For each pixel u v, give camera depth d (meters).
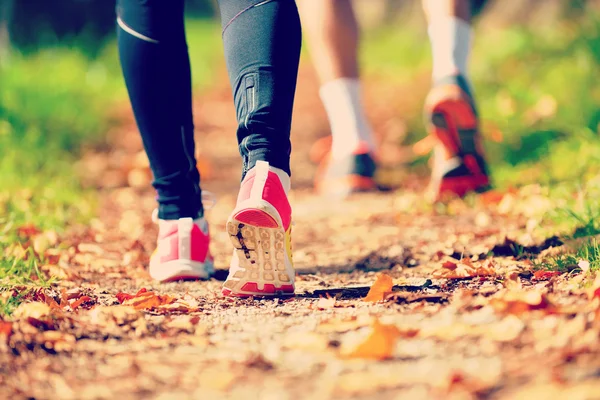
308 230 5.80
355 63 7.24
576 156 6.41
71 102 10.70
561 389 2.07
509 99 8.75
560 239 4.28
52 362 2.60
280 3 3.38
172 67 3.84
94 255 4.88
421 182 7.72
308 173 8.92
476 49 12.70
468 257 4.31
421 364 2.39
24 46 15.34
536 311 2.78
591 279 3.28
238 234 3.35
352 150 7.18
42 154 7.94
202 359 2.60
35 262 3.93
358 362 2.45
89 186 7.81
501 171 6.85
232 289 3.51
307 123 13.20
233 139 11.86
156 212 4.23
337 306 3.31
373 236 5.34
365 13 28.53
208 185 8.35
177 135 3.96
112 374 2.48
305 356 2.55
